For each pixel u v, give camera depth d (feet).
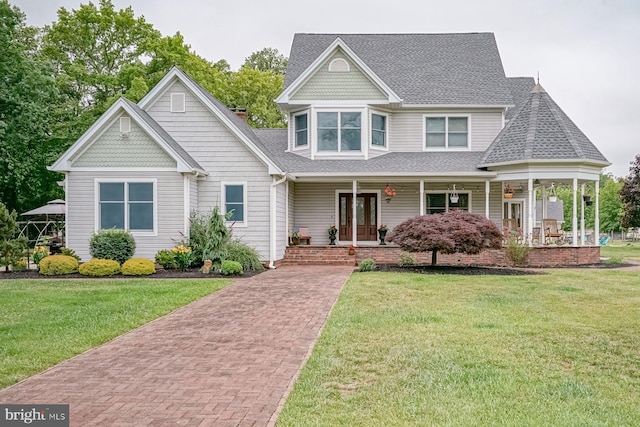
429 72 78.59
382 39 85.15
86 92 117.91
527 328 27.09
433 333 26.07
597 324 28.14
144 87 103.35
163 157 57.88
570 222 171.63
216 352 23.52
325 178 68.39
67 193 57.93
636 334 25.77
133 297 37.96
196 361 22.08
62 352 23.31
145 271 52.26
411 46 83.51
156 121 62.75
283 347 24.31
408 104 73.77
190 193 59.00
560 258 63.62
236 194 62.34
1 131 87.15
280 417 15.61
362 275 51.62
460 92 75.31
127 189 57.93
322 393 17.69
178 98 62.80
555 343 24.07
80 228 57.88
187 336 26.68
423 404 16.56
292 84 71.72
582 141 67.97
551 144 65.51
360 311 32.14
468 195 75.56
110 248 55.01
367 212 76.28
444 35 85.51
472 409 16.12
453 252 56.08
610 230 171.73
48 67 98.89
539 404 16.53
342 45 70.79
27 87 94.94
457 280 47.01
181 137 62.59
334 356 22.18
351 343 24.22
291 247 66.59
